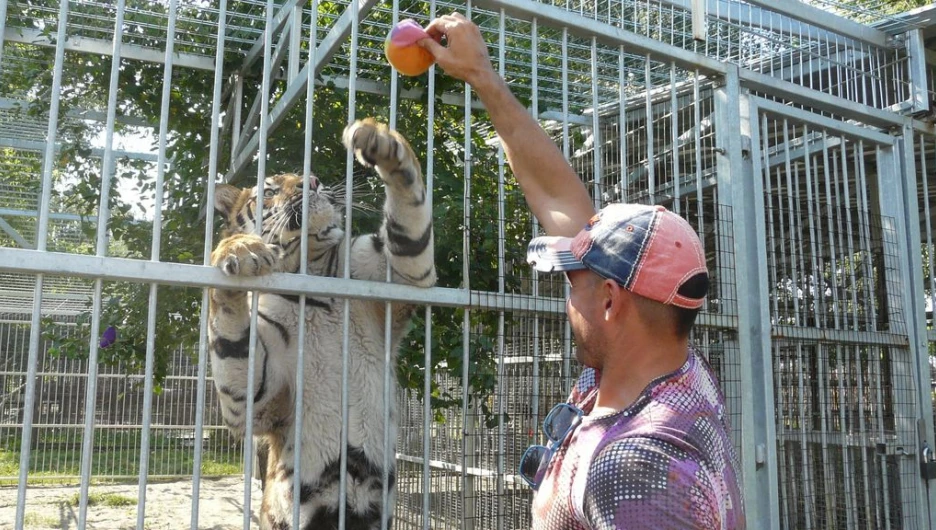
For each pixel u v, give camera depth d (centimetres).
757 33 537
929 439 473
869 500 458
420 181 321
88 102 641
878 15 550
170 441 1365
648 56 382
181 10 548
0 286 1006
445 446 691
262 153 290
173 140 673
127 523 858
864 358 494
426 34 262
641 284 162
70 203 656
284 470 354
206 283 268
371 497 348
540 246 186
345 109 592
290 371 357
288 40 491
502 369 333
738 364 393
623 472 142
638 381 166
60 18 255
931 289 553
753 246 411
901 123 507
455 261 509
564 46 354
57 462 1253
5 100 641
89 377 252
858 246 527
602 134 634
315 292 286
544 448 196
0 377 1382
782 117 452
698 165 394
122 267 256
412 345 546
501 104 247
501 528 341
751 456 379
